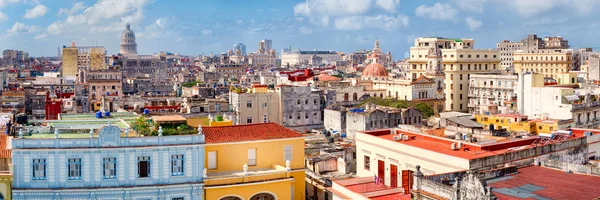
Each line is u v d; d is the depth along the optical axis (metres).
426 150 71.44
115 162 69.69
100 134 69.19
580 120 134.38
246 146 77.00
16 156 68.31
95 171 69.31
